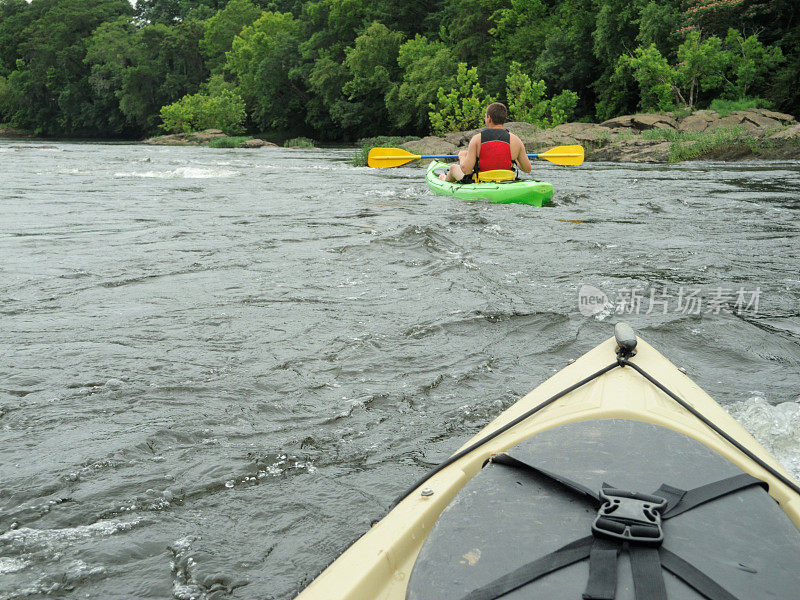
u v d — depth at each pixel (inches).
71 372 121.5
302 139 1768.0
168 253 222.5
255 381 118.7
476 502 44.4
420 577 38.1
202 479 86.7
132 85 2625.5
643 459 47.9
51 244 239.3
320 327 147.2
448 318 152.5
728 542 39.1
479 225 275.4
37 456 91.7
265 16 2458.2
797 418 98.8
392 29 1989.4
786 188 430.0
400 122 1793.8
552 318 153.0
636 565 37.0
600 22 1347.2
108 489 83.9
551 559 38.4
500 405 109.2
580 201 363.3
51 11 3056.1
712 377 120.8
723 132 813.9
